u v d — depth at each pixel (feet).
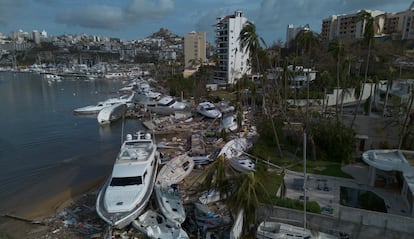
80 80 450.71
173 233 57.31
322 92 176.35
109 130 161.17
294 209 57.16
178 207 65.57
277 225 55.93
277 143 100.12
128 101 219.20
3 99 260.83
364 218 52.42
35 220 69.67
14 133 151.23
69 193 85.15
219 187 52.60
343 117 104.12
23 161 111.96
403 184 66.49
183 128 154.71
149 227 59.06
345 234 54.03
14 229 66.54
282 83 159.63
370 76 188.14
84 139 143.13
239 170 87.61
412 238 49.44
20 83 395.55
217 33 346.54
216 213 66.13
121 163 73.92
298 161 93.25
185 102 232.53
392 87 145.79
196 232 60.59
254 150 100.53
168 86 328.08
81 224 67.10
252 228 56.29
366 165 88.07
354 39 270.67
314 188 71.97
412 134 88.99
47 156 118.01
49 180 94.94
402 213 60.08
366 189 71.26
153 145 87.35
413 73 181.57
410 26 281.95
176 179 81.87
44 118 186.50
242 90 184.55
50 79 451.12
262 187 50.29
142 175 69.62
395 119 98.58
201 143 119.24
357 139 97.86
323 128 98.94
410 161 68.18
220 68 341.00
